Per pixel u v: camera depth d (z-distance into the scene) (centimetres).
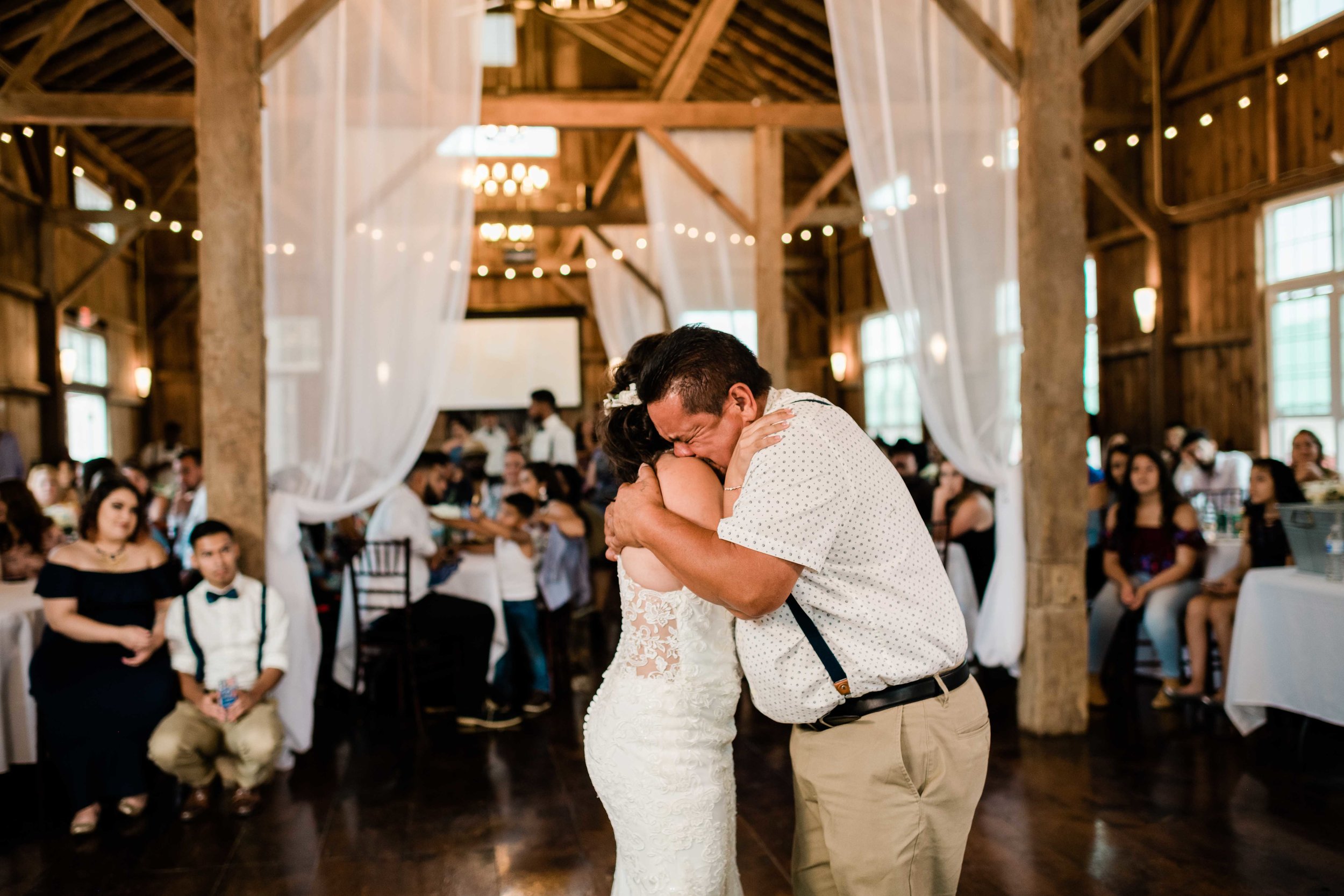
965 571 513
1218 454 768
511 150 1378
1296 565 396
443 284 443
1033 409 419
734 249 846
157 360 1362
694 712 173
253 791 357
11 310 985
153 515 587
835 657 159
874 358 1370
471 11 447
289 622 395
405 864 304
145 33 976
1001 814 328
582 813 342
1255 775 362
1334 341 723
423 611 458
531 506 488
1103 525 531
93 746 336
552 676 518
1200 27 833
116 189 1259
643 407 176
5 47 866
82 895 285
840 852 162
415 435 437
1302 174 728
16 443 838
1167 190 867
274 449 423
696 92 1195
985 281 448
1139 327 912
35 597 384
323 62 432
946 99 448
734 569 148
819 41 931
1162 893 271
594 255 1239
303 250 429
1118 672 501
